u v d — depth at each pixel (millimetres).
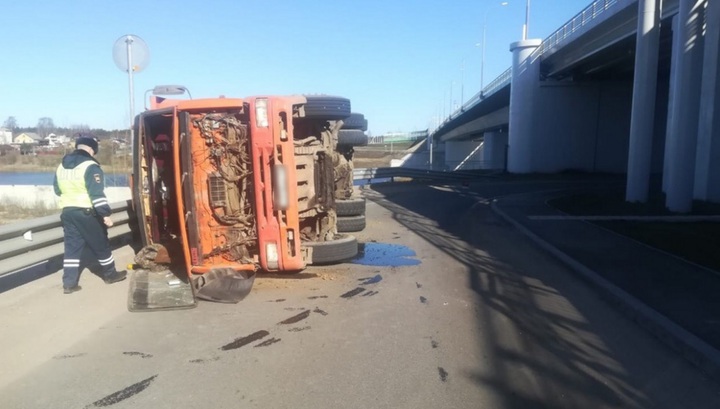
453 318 6223
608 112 41500
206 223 7305
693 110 15453
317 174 8250
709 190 17656
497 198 21531
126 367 4852
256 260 7445
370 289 7449
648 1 17109
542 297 7117
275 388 4434
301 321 6082
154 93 8344
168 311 6414
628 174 18281
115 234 8898
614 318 6262
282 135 7113
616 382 4566
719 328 5535
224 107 7141
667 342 5449
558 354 5168
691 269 8273
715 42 17375
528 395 4316
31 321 6031
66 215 6973
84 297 6922
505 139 67312
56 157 25141
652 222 13562
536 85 41625
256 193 7199
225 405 4152
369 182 30250
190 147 7047
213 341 5473
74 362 4965
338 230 11898
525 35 42688
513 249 10547
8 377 4660
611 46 28969
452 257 9727
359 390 4395
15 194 20766
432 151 91250
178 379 4609
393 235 12250
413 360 5000
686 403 4211
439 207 18625
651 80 17391
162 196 8055
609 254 9484
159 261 7812
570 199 19828
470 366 4871
